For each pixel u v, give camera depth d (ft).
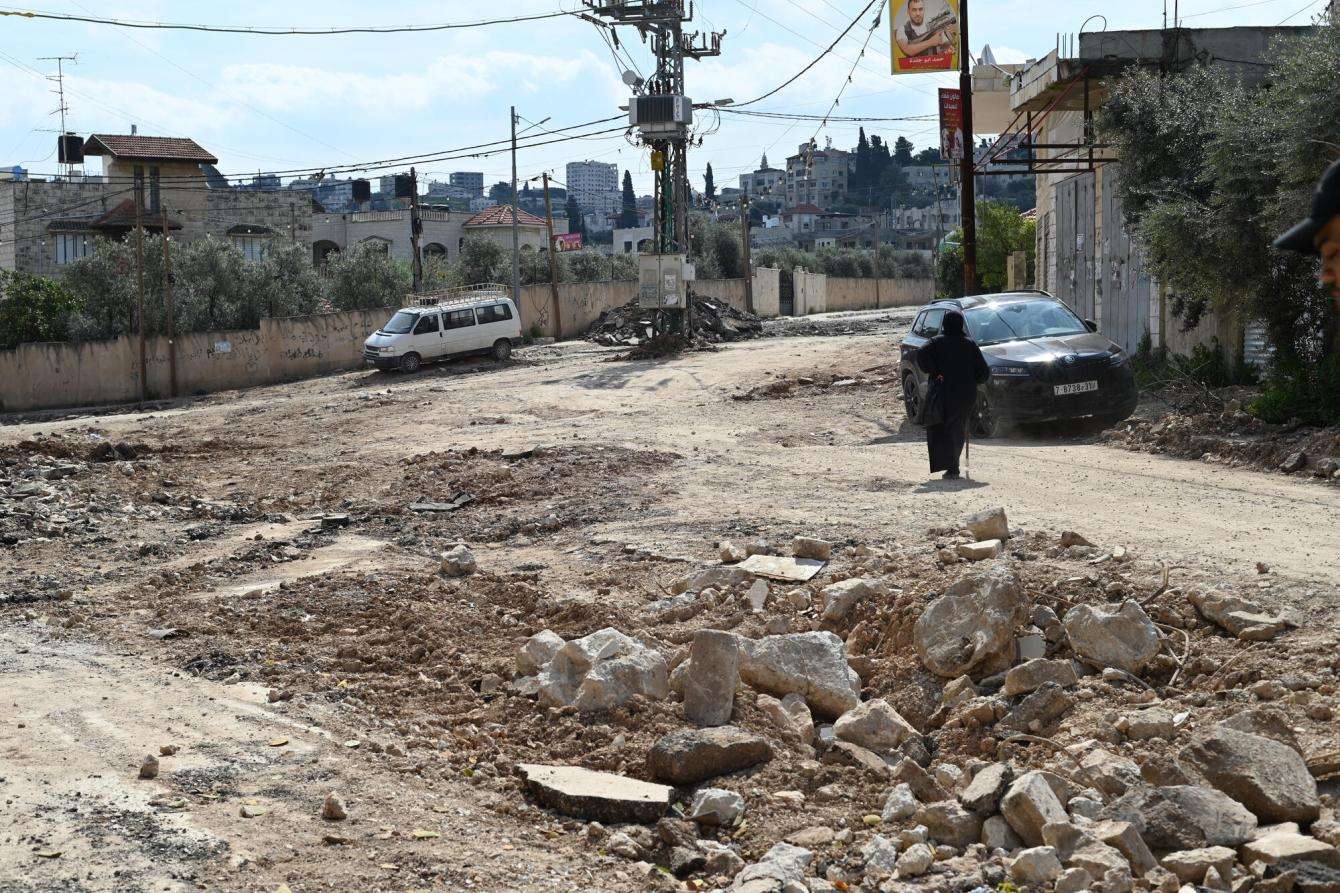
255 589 31.01
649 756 18.26
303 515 46.06
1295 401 40.83
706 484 42.19
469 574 32.14
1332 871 12.97
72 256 184.24
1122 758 16.72
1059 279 81.61
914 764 17.33
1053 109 70.74
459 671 23.89
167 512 47.11
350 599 29.37
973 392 37.78
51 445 68.74
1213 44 63.36
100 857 14.38
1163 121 55.77
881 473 41.04
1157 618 21.50
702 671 20.10
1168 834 14.40
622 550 32.68
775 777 17.80
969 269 66.54
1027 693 19.70
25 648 26.25
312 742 19.35
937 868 14.61
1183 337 59.21
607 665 20.85
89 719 20.54
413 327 118.73
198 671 24.14
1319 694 17.63
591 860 15.15
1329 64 38.99
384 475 53.01
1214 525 28.12
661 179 115.24
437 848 15.06
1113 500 32.32
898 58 67.10
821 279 239.71
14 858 14.34
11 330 133.28
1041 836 14.64
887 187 637.30
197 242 152.76
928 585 23.97
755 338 136.77
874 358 88.94
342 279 163.02
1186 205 47.11
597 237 636.48
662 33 111.86
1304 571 23.11
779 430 57.52
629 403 76.33
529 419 71.72
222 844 14.84
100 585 33.71
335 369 143.43
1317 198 5.10
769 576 27.35
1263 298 45.24
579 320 168.66
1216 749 15.52
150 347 132.67
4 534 41.98
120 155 188.24
